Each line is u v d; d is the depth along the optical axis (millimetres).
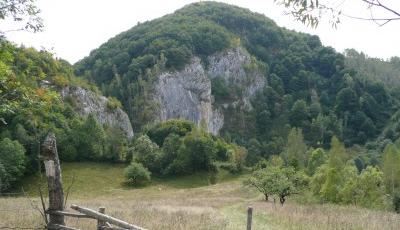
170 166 94750
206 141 98812
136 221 19375
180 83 173750
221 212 32406
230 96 189625
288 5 5816
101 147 94188
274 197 53719
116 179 86062
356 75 198125
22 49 12086
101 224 10109
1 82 11023
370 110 181000
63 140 90812
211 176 96312
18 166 74188
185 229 17812
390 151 47094
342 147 66688
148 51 182625
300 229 20922
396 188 44344
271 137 179125
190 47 188875
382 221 23000
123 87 167875
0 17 11172
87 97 121625
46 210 9664
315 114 185375
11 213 19219
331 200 45375
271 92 197625
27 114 11156
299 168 83312
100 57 192000
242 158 108125
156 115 160125
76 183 79062
